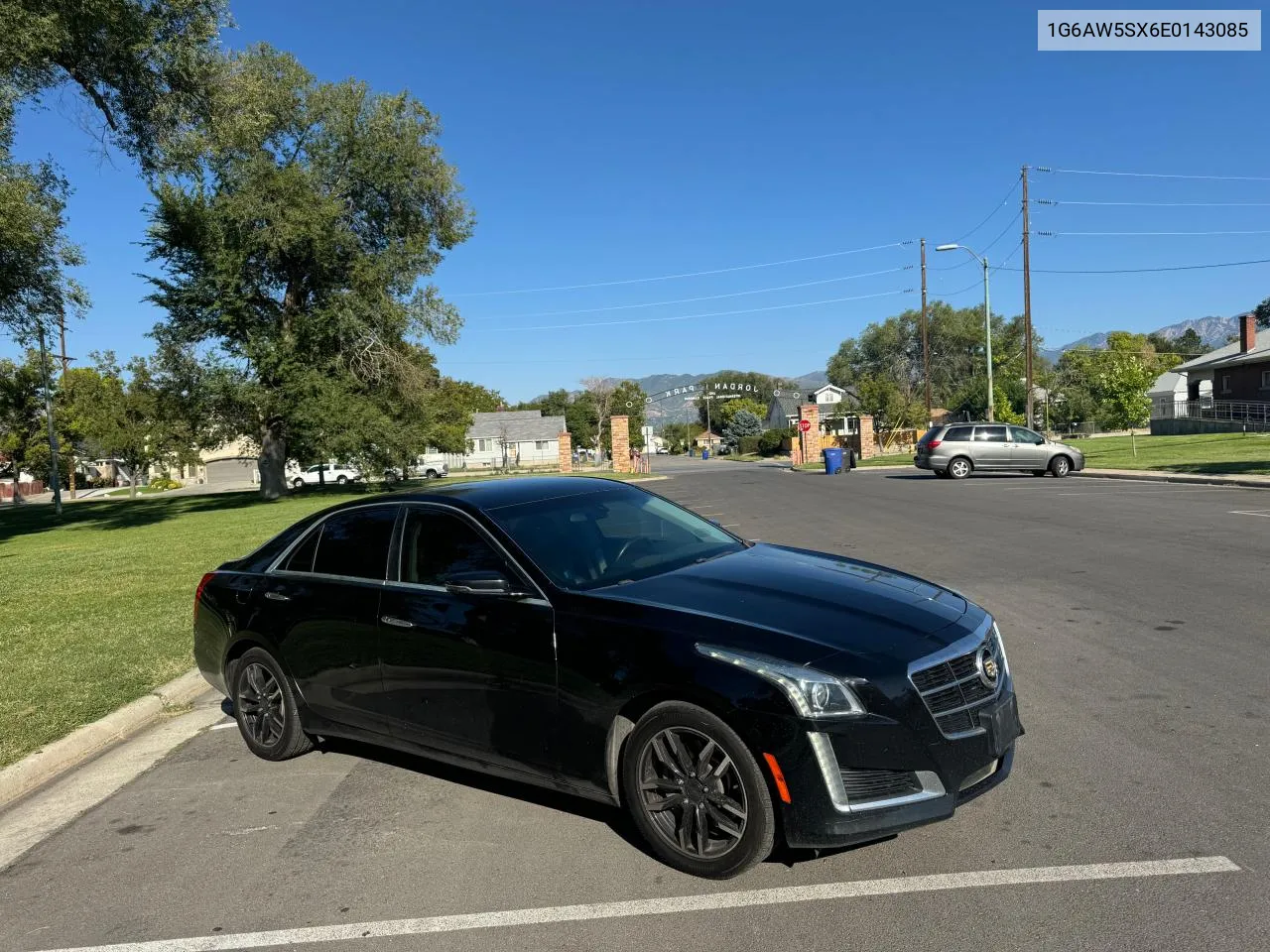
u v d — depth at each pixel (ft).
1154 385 240.53
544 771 13.10
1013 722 12.35
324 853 13.16
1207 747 14.89
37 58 57.98
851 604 12.55
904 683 10.96
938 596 13.50
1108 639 22.15
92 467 253.24
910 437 178.70
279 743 17.13
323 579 16.39
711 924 10.48
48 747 17.90
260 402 107.55
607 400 379.14
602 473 145.79
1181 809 12.65
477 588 13.35
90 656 25.34
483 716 13.65
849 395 307.58
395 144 114.52
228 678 18.26
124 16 61.87
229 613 17.95
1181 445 116.37
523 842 13.09
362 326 110.83
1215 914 9.99
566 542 14.42
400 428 117.08
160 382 111.55
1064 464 85.20
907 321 326.85
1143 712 16.74
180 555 50.24
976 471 91.09
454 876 12.17
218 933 11.10
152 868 13.07
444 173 117.91
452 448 217.97
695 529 16.67
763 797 10.97
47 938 11.28
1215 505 50.62
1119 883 10.78
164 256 108.06
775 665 10.97
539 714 12.95
